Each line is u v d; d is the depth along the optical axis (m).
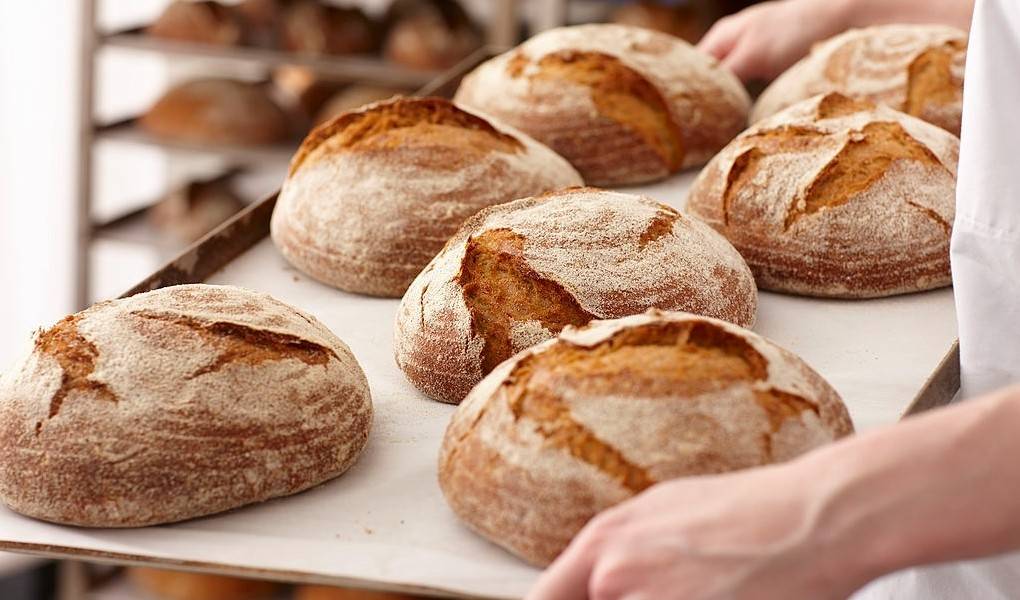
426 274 1.37
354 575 1.14
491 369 1.32
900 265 1.46
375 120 1.54
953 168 1.50
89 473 1.18
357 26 2.72
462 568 1.15
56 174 3.05
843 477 1.02
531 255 1.33
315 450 1.22
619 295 1.33
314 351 1.25
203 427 1.20
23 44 2.93
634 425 1.13
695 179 1.67
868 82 1.67
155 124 2.73
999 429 1.01
